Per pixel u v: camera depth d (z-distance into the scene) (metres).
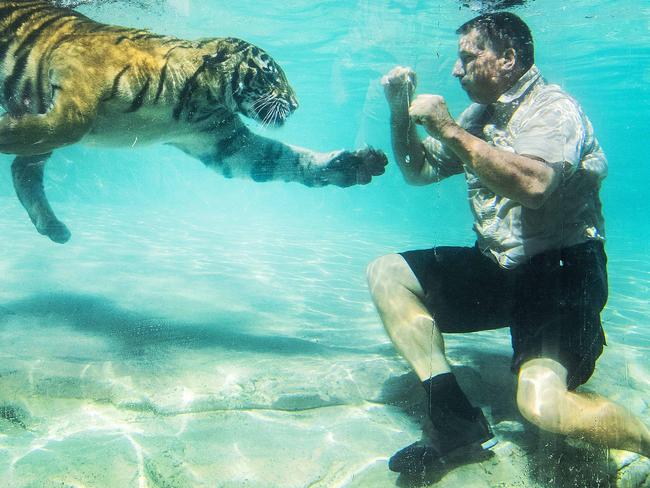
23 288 4.95
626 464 2.38
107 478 2.10
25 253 6.89
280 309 5.29
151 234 10.77
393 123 3.28
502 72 2.68
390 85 3.09
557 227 2.55
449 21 11.13
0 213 11.28
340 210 31.50
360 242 13.64
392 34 14.66
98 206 16.95
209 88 3.55
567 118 2.41
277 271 7.70
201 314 4.70
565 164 2.29
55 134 3.08
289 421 2.73
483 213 2.82
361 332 4.62
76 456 2.22
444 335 4.69
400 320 2.70
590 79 22.64
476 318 2.92
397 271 2.84
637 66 19.64
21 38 3.42
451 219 27.88
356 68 21.66
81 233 9.59
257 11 14.03
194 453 2.34
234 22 15.12
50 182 17.56
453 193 27.09
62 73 3.12
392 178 32.31
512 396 3.18
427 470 2.33
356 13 13.73
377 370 3.42
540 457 2.43
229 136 3.95
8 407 2.61
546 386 2.21
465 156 2.25
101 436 2.42
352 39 16.67
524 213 2.61
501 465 2.39
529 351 2.43
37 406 2.65
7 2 3.49
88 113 3.13
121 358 3.29
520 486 2.26
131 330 3.96
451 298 2.84
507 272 2.70
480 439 2.35
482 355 3.94
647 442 2.18
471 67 2.75
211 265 7.53
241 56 3.69
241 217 19.67
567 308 2.43
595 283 2.50
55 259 6.64
